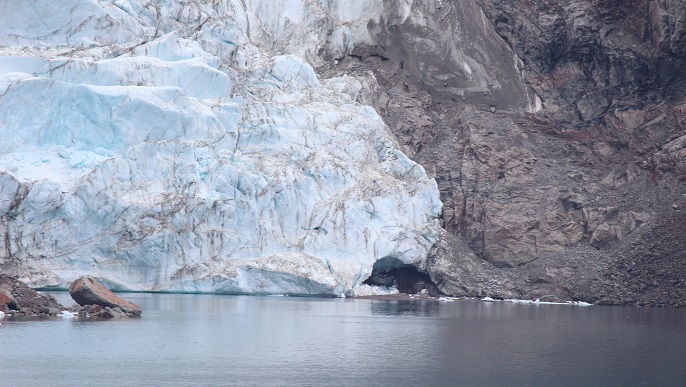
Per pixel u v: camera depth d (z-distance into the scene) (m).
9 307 198.38
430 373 135.38
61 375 128.50
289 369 136.25
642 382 131.38
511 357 152.12
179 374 130.88
